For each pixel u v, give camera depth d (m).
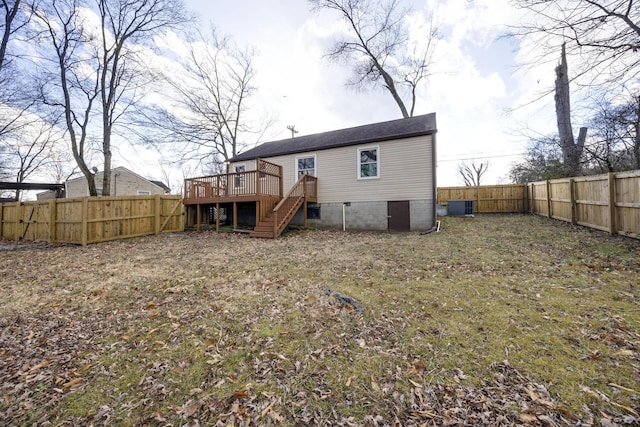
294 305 3.58
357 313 3.29
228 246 7.96
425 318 3.10
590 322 2.82
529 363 2.24
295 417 1.82
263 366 2.36
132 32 14.00
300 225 12.51
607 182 6.71
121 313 3.50
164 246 8.16
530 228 8.58
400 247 6.93
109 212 9.41
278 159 13.13
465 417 1.75
